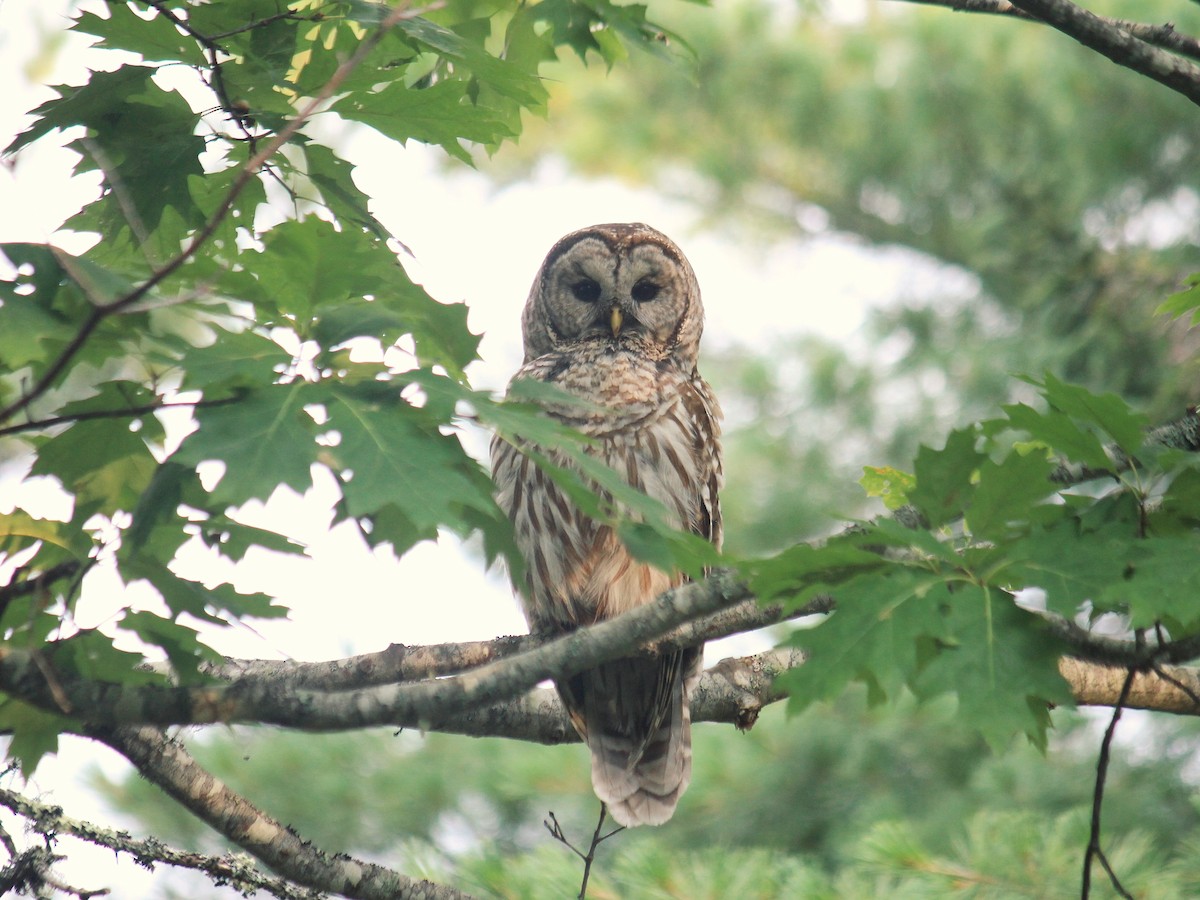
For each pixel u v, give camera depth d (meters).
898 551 5.90
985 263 19.30
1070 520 5.64
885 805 15.19
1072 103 19.06
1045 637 5.33
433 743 17.98
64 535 5.94
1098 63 18.89
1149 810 14.86
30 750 6.46
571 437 5.30
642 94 22.02
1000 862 9.89
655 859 9.80
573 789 15.61
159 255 6.62
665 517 5.25
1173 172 19.11
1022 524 5.79
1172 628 5.69
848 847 14.59
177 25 6.23
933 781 16.44
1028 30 19.31
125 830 7.12
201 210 6.59
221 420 4.86
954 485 5.75
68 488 5.88
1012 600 5.42
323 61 6.39
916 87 19.66
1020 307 19.00
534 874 9.32
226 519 5.50
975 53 19.36
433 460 4.86
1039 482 5.69
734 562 5.45
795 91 20.50
